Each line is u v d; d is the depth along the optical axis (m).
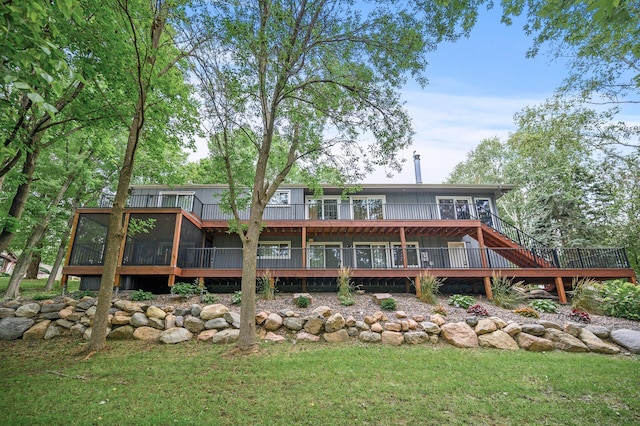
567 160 15.43
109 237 7.18
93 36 5.98
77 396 4.30
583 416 3.83
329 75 8.12
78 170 13.98
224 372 5.26
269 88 7.46
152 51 6.76
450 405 4.09
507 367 5.62
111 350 6.61
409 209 15.88
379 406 4.04
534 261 12.52
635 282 11.26
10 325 7.62
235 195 8.70
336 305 9.37
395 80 7.81
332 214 15.88
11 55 2.65
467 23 6.82
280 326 7.85
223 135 8.30
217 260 14.52
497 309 9.45
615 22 2.82
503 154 26.38
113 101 7.75
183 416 3.73
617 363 5.88
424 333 7.44
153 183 15.18
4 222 7.68
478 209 15.64
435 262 14.55
